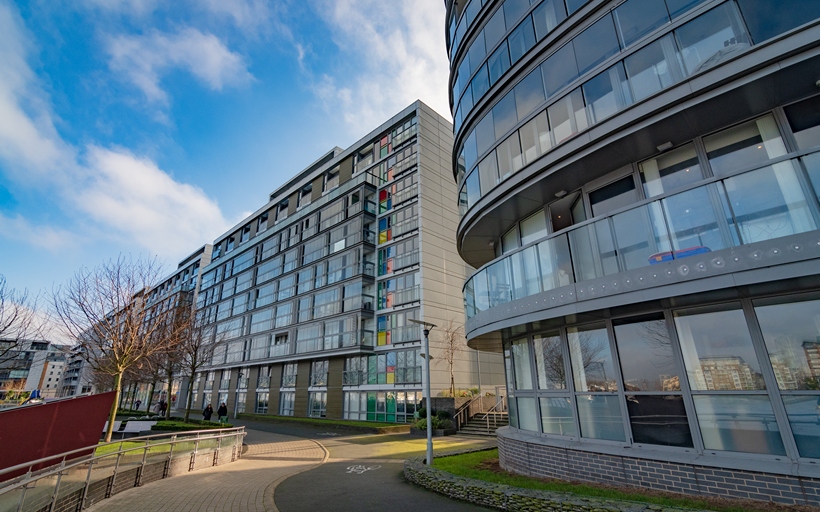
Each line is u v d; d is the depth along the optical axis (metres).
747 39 6.46
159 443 10.59
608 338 8.07
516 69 10.30
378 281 30.36
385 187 32.22
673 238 6.76
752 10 6.50
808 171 5.66
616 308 7.53
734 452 6.17
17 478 5.41
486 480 8.39
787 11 6.19
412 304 27.17
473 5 12.59
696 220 6.56
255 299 43.12
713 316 6.76
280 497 8.72
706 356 6.71
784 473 5.45
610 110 8.03
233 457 14.23
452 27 15.05
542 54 9.73
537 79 9.80
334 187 37.69
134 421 22.75
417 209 28.75
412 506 7.79
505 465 10.01
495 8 11.57
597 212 8.88
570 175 8.87
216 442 13.28
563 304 8.02
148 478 10.03
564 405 8.79
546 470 8.48
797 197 5.69
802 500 5.31
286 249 39.97
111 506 7.69
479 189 11.13
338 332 30.64
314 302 34.41
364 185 32.31
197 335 28.23
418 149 29.89
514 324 9.12
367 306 29.77
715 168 7.21
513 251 9.82
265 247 44.31
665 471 6.59
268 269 42.38
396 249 29.70
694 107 6.80
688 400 6.76
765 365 6.11
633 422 7.42
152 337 18.66
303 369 33.53
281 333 37.53
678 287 6.45
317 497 8.68
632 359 7.64
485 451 13.17
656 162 8.09
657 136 7.54
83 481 7.43
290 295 37.78
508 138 10.32
